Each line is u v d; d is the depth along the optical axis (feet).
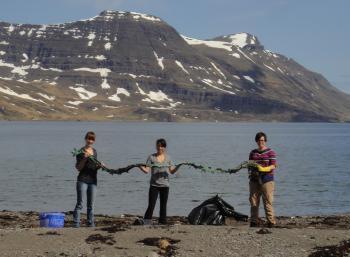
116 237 59.72
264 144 67.05
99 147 413.18
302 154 349.20
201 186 169.37
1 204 134.00
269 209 66.28
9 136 607.78
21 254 53.01
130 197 145.89
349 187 171.42
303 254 52.42
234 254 52.85
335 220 88.43
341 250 52.70
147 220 68.49
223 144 479.82
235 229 63.72
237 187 167.43
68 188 166.40
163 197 68.59
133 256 52.44
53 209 126.41
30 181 184.14
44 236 60.23
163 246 55.62
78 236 60.18
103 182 180.04
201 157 313.32
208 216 70.13
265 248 54.70
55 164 254.47
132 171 221.46
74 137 590.14
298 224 82.33
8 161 272.51
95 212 120.26
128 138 596.70
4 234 61.52
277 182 186.70
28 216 96.94
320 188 169.48
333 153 359.46
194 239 58.65
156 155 68.69
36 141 496.64
